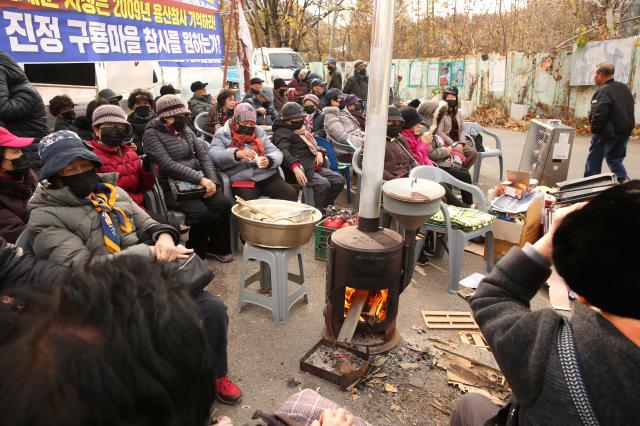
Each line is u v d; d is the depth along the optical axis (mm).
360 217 2773
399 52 23078
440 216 3867
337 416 1348
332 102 6844
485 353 2889
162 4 5789
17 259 2090
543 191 4695
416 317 3365
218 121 6375
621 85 6297
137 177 3779
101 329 556
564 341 985
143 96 5277
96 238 2420
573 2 13633
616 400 894
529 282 1229
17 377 515
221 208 4062
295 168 4855
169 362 571
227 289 3717
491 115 15703
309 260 4324
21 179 2711
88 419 516
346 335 2773
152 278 639
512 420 1177
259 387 2590
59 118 4594
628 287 884
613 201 932
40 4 3900
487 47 20219
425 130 6129
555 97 13891
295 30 21625
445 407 2467
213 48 7371
